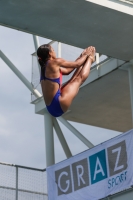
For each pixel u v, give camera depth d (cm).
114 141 3078
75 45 3431
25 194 3575
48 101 1683
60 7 2945
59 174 3406
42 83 1700
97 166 3155
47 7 2939
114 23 3141
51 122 4281
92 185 3158
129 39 3338
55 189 3400
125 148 2997
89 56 1791
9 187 3534
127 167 2952
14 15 3025
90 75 4066
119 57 3622
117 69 3819
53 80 1681
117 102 4381
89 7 2956
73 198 3256
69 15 3042
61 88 1712
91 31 3241
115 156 3050
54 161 4175
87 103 4394
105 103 4397
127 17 3070
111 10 2997
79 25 3164
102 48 3475
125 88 4138
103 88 4141
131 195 2906
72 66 1722
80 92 4197
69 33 3269
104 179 3088
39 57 1719
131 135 2973
